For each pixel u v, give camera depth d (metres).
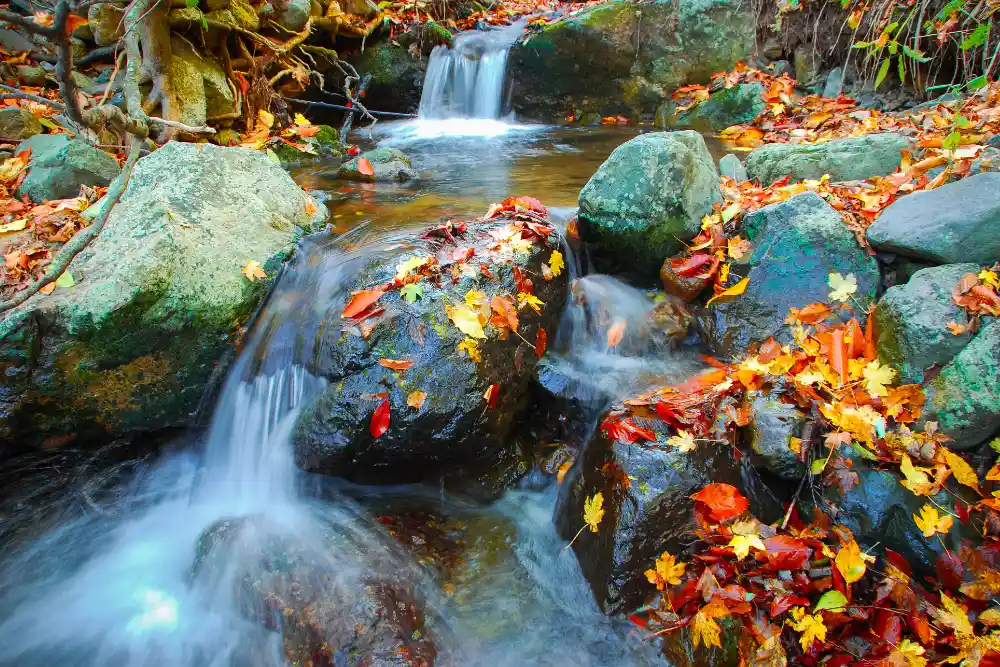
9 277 3.00
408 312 2.82
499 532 2.79
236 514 2.90
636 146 3.40
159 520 2.96
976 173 3.05
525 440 3.10
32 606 2.58
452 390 2.70
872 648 2.07
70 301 2.83
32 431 2.96
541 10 9.34
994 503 2.21
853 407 2.49
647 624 2.29
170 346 3.04
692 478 2.40
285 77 6.52
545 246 3.31
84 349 2.86
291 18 6.20
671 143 3.36
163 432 3.24
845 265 2.93
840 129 5.41
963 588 2.10
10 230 3.49
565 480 2.90
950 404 2.36
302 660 2.19
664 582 2.30
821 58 6.47
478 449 2.82
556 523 2.79
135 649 2.39
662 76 7.02
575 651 2.30
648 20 6.88
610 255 3.58
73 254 2.34
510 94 7.50
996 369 2.27
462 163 5.61
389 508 2.88
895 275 2.91
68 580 2.68
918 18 5.15
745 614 2.16
